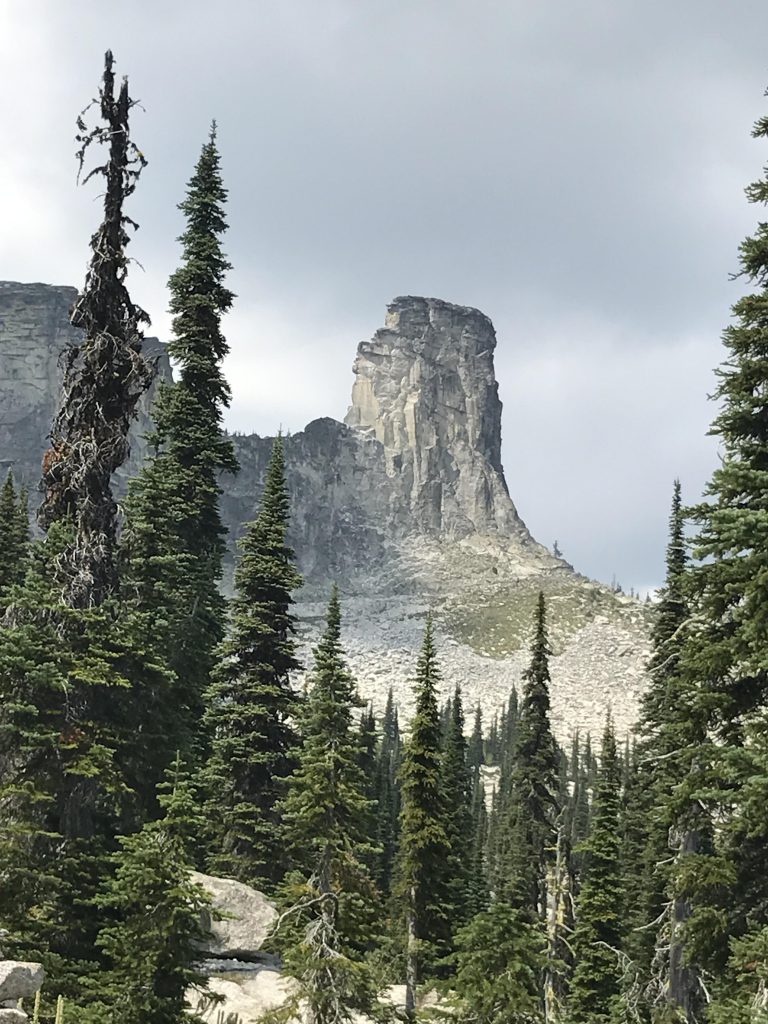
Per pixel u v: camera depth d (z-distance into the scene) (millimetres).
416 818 34312
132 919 18797
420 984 33875
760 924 15000
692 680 16281
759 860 15594
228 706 33500
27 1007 16250
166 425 36875
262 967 26969
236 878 31156
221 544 37094
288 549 36344
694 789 15742
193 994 23688
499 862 63562
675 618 33344
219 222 39469
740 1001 14000
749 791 14031
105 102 25078
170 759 23891
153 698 23766
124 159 25156
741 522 14297
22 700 21000
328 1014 22797
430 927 34562
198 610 34094
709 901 15703
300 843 25531
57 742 20844
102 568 23922
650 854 34375
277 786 33062
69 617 22422
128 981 18375
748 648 15055
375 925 25172
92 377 24719
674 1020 21469
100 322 25094
